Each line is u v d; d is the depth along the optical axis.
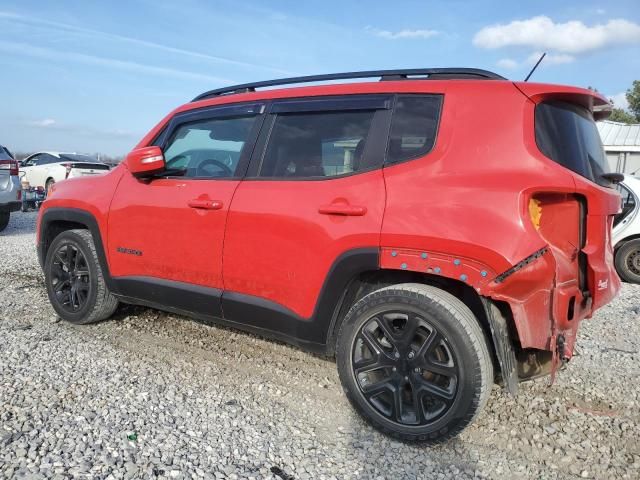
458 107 2.80
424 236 2.61
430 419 2.68
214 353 3.91
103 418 2.86
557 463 2.66
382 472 2.52
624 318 5.22
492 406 3.23
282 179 3.23
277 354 3.92
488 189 2.56
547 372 2.72
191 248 3.52
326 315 2.99
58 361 3.62
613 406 3.28
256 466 2.51
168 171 3.79
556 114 2.77
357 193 2.88
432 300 2.62
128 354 3.83
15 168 9.81
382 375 2.90
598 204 2.62
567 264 2.62
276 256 3.12
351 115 3.12
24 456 2.46
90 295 4.21
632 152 18.88
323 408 3.13
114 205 3.98
